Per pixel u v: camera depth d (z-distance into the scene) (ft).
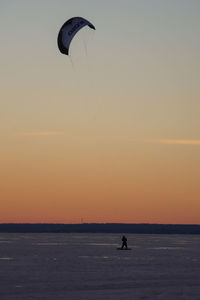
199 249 629.51
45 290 224.94
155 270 308.60
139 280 258.57
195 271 304.50
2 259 393.50
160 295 215.72
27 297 208.33
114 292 221.25
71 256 435.12
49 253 482.69
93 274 282.36
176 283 249.34
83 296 211.00
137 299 206.08
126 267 326.65
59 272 291.99
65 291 222.69
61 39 319.06
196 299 208.74
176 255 469.98
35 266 329.31
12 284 241.76
